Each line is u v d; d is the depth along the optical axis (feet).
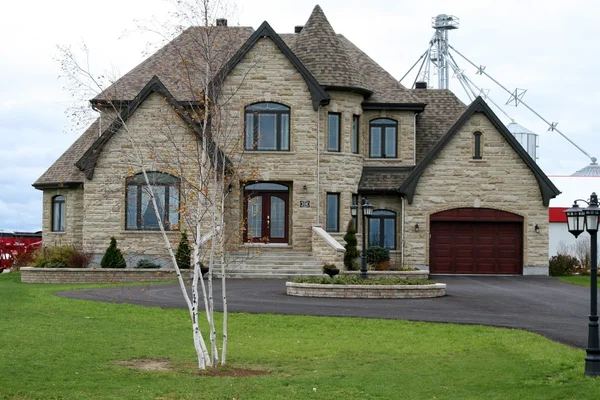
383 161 137.39
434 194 132.16
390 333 67.87
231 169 72.23
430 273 132.77
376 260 130.11
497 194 132.26
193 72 78.38
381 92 138.00
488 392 46.01
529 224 132.26
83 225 121.90
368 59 146.10
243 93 125.70
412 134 137.80
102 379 48.60
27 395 43.80
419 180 132.36
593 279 50.34
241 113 125.08
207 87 58.70
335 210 130.82
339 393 45.98
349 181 131.23
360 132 134.72
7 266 151.53
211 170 62.69
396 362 55.77
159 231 121.49
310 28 135.03
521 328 70.33
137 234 121.29
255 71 125.90
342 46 135.03
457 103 148.36
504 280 123.13
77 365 52.70
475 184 132.26
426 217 131.95
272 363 55.77
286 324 72.23
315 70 130.11
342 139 130.93
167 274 114.62
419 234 131.95
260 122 126.62
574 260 140.26
